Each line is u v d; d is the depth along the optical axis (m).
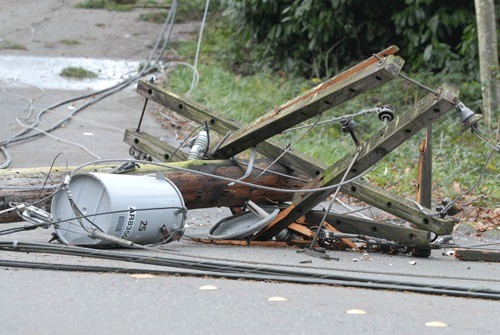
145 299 15.40
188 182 22.02
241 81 51.53
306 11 53.03
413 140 39.88
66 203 20.30
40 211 20.42
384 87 48.16
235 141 22.81
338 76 21.27
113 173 21.62
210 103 45.16
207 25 66.56
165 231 20.48
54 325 13.75
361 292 16.80
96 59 57.56
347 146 38.75
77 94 48.19
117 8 70.75
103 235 19.44
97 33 63.88
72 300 15.18
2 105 44.16
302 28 54.56
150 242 20.52
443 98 20.19
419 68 50.53
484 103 41.38
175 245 21.44
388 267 20.34
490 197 30.55
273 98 48.16
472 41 48.19
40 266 17.41
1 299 15.07
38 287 15.96
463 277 19.55
